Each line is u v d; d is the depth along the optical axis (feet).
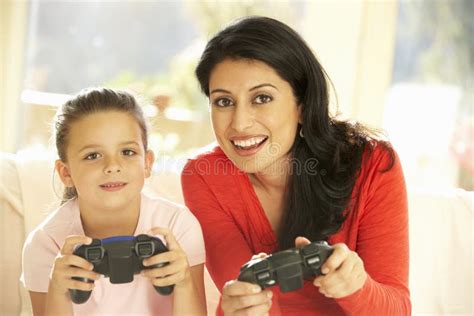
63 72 9.63
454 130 8.18
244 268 3.03
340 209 3.76
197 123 8.91
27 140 8.36
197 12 9.69
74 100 3.73
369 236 3.74
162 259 3.10
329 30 7.77
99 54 9.77
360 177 3.81
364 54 7.73
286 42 3.53
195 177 4.11
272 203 4.06
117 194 3.58
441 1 8.09
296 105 3.68
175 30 9.84
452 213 4.68
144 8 9.80
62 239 3.77
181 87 9.73
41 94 8.72
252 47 3.45
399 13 8.07
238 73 3.48
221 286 3.88
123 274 3.10
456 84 8.21
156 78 9.87
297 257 2.96
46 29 9.48
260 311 3.06
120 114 3.67
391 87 8.18
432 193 4.81
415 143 8.22
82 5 9.60
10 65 8.02
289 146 3.69
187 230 3.87
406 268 3.68
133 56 9.87
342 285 3.00
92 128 3.60
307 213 3.86
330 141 3.80
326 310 3.88
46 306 3.22
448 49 8.18
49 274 3.73
